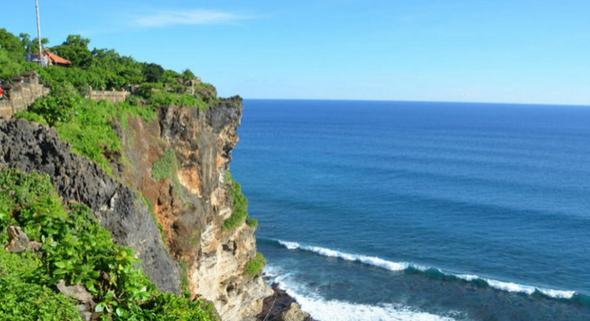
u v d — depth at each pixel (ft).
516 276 191.62
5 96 80.74
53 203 73.72
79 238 66.95
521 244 224.53
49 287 56.03
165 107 120.98
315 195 316.60
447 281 188.75
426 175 393.50
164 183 116.88
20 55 186.70
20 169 74.69
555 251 215.72
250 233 168.76
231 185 164.96
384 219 264.31
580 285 183.21
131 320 59.06
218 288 150.61
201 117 133.49
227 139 154.10
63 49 212.43
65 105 87.30
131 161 102.42
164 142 119.65
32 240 67.21
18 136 75.25
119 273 62.03
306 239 234.99
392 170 416.87
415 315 163.02
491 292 179.11
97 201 81.51
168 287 94.53
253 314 168.76
